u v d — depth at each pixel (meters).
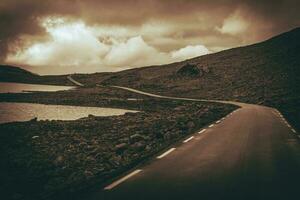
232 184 8.33
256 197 7.21
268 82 124.25
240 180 8.71
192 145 14.90
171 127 22.89
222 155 12.33
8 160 14.58
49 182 10.84
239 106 57.16
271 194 7.43
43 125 28.11
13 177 11.86
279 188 7.92
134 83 174.12
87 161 13.77
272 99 77.50
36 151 16.56
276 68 151.62
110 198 7.38
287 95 85.00
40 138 20.69
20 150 16.88
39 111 63.50
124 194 7.67
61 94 119.44
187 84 148.38
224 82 141.25
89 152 15.90
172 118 32.44
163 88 145.50
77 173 11.60
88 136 21.95
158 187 8.20
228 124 24.66
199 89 133.50
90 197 7.49
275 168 10.10
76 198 7.47
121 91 133.25
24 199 8.26
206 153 12.80
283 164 10.66
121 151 15.06
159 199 7.20
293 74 133.25
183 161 11.39
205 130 20.89
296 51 176.00
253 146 14.38
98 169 12.12
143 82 172.25
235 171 9.75
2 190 10.26
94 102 90.44
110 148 16.27
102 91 134.88
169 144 15.31
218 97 105.44
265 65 161.62
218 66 177.88
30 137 21.20
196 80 154.88
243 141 15.92
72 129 25.95
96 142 18.77
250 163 10.86
